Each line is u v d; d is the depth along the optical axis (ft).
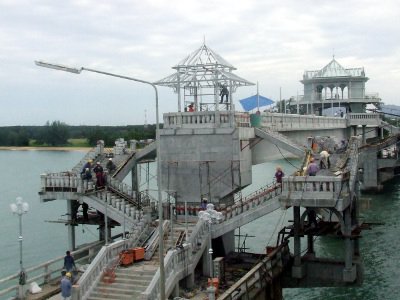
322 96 388.78
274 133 151.94
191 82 150.30
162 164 146.00
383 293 145.89
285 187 116.47
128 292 102.83
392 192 310.86
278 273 121.90
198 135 142.20
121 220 136.36
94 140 573.33
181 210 140.46
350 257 119.96
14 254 188.96
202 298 107.96
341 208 112.16
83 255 149.28
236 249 176.96
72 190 141.90
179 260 111.34
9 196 336.29
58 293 110.52
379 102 379.14
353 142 145.48
